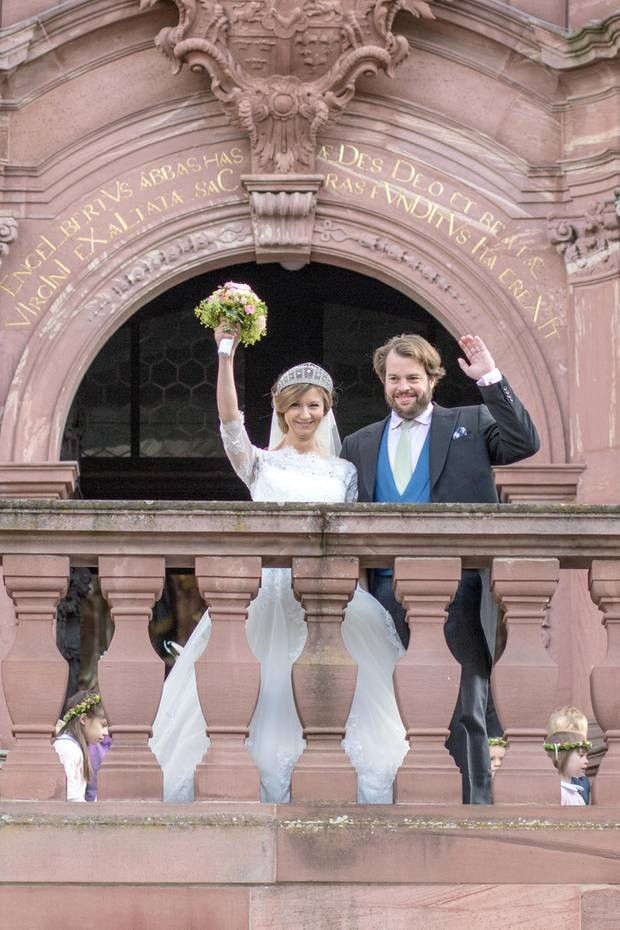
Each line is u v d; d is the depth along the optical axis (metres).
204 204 17.69
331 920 9.44
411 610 9.87
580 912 9.45
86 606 20.77
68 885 9.43
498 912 9.45
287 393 11.10
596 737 15.75
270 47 17.45
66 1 17.73
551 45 17.39
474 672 10.57
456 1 17.50
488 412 11.02
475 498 10.84
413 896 9.46
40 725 9.73
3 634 16.67
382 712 10.42
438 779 9.64
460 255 17.55
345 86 17.56
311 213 17.61
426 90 17.77
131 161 17.75
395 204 17.67
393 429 11.07
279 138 17.59
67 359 17.44
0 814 9.48
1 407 17.31
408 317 22.62
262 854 9.48
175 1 17.39
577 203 17.50
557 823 9.52
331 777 9.66
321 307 22.67
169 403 22.69
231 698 9.74
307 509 9.88
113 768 9.65
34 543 9.84
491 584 10.04
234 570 9.87
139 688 9.73
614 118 17.41
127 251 17.62
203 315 10.75
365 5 17.39
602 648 16.45
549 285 17.48
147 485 22.64
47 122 17.75
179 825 9.47
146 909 9.41
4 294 17.52
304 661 9.81
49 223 17.62
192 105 17.83
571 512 9.91
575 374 17.23
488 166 17.67
